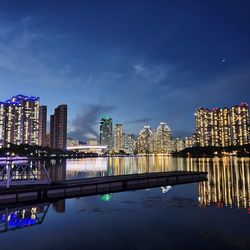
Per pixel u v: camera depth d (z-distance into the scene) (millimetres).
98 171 119562
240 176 79500
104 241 24000
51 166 157875
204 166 138000
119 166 165500
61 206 38719
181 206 37625
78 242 23844
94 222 30062
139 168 144250
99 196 47281
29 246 22938
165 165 172500
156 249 22047
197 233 25734
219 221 29594
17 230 27422
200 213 33312
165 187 58281
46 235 25734
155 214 33250
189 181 67500
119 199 43969
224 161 193625
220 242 23312
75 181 55375
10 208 37750
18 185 47656
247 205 37625
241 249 21719
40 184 49719
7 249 22328
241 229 26656
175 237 24719
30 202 42031
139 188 56750
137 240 24156
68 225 28969
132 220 30625
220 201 40906
